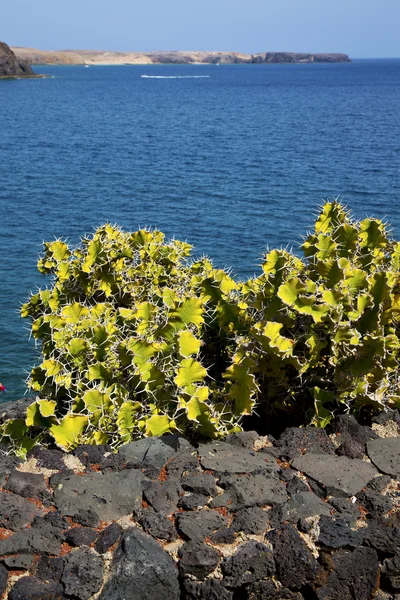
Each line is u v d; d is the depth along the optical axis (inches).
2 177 1253.7
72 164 1418.6
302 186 1118.4
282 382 163.8
